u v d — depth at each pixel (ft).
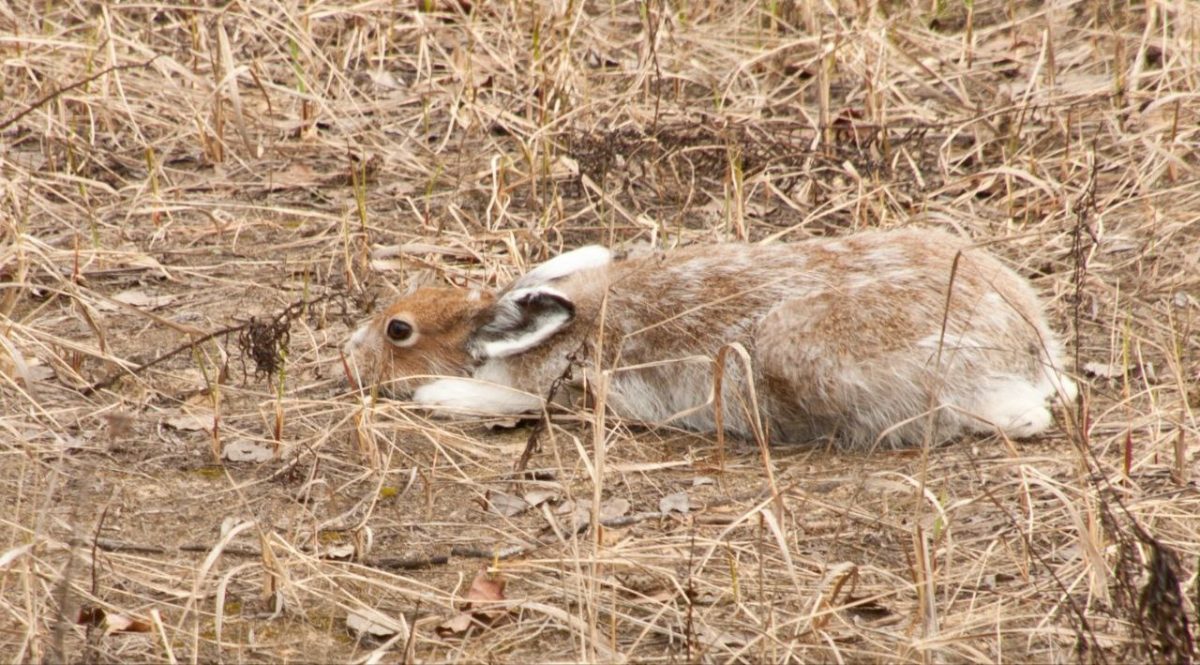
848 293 34.55
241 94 54.65
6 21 56.65
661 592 27.91
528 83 54.80
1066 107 53.06
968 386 33.88
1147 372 37.32
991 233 44.91
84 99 50.65
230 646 26.08
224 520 30.30
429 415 36.45
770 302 35.29
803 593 27.63
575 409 36.91
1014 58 57.11
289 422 35.14
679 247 41.27
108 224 46.14
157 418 34.73
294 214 46.98
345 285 42.57
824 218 47.03
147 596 27.48
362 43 58.29
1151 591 23.85
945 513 28.45
